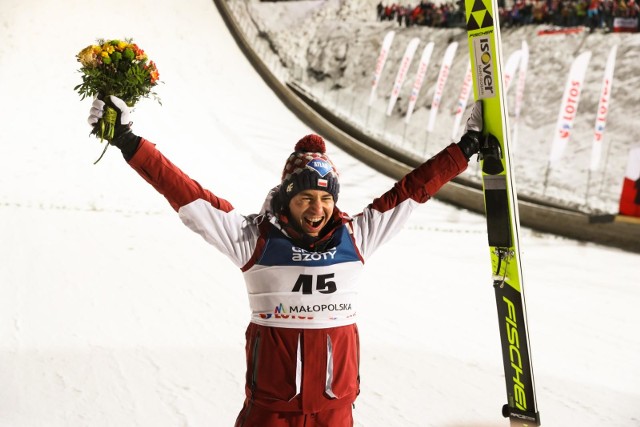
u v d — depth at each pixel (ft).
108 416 33.94
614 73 171.42
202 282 66.59
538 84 180.75
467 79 172.76
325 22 242.99
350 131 192.03
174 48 224.53
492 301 66.80
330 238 17.66
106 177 135.54
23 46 199.72
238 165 160.35
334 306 17.48
